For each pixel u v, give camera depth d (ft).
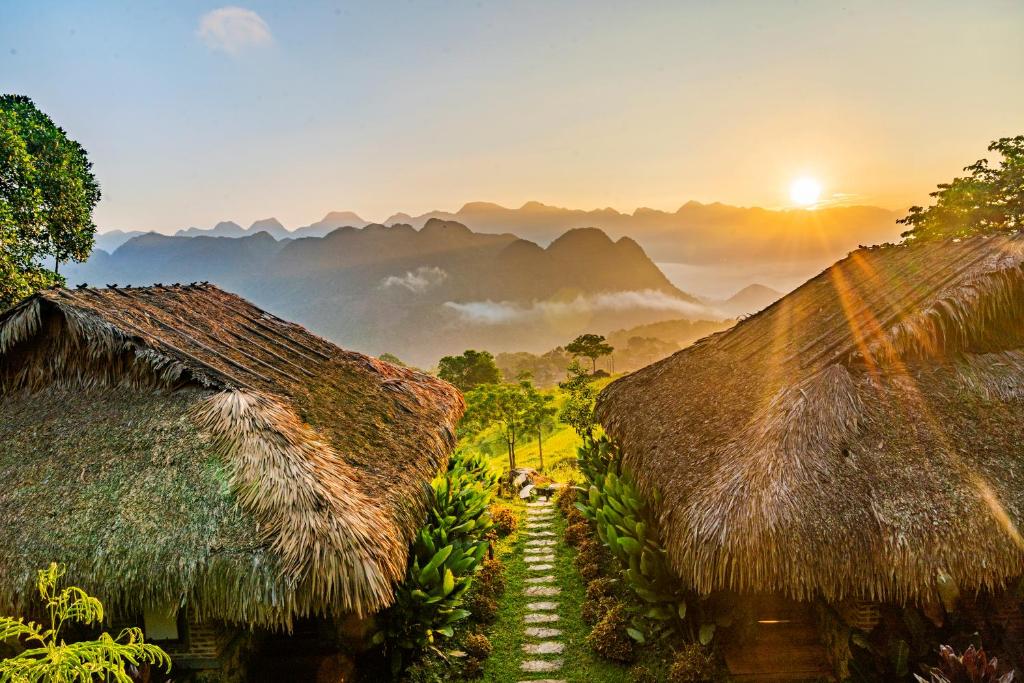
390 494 25.67
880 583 20.89
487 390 93.86
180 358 26.66
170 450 23.58
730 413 30.37
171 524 21.20
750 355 39.14
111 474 23.07
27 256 55.42
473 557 33.17
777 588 21.07
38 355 27.96
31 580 20.66
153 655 16.01
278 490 21.56
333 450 26.35
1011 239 33.32
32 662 13.24
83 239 66.18
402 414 37.32
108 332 26.84
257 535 20.66
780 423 24.84
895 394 26.25
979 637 23.62
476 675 28.48
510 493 63.67
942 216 82.58
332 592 19.80
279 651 28.27
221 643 24.61
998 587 23.67
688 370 43.88
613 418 43.98
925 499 21.99
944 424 24.99
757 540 21.04
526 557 44.91
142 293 34.81
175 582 20.17
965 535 21.12
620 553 32.32
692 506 23.38
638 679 27.12
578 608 35.60
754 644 27.40
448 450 38.55
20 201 55.01
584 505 47.01
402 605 27.86
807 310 42.68
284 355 37.40
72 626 24.16
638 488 33.09
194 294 40.40
